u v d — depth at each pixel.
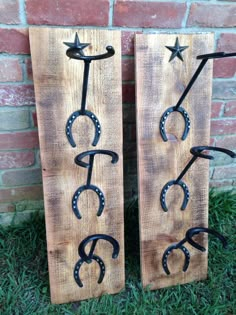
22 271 1.05
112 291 1.01
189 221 1.01
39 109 0.82
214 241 1.19
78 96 0.84
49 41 0.79
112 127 0.88
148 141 0.91
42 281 1.03
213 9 0.93
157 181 0.95
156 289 1.04
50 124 0.84
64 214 0.91
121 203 0.94
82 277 0.97
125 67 0.97
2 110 0.97
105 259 0.97
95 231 0.95
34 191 1.15
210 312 0.98
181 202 0.99
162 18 0.91
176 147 0.94
